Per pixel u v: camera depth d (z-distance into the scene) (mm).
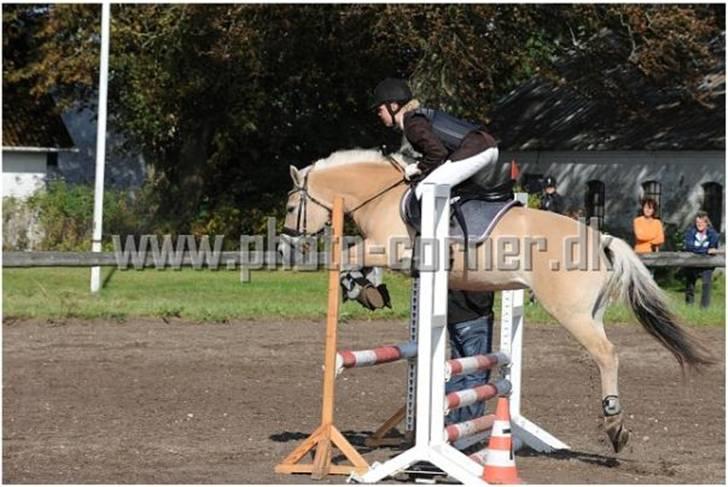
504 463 7781
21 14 37281
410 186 9328
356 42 32031
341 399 11695
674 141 34312
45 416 10367
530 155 38906
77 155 46250
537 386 12656
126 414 10531
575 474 8375
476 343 9570
